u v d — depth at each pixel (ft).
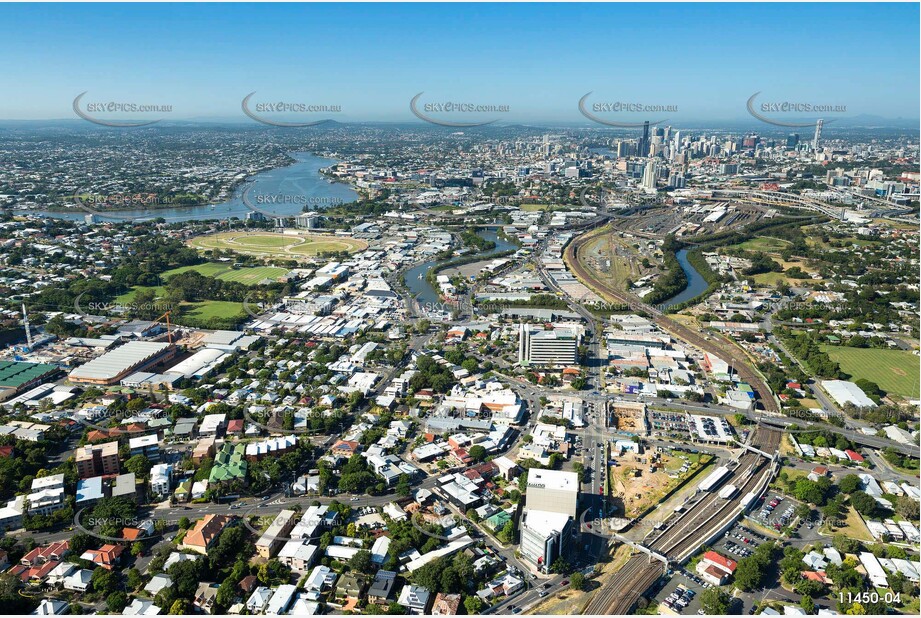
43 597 653.30
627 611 651.25
